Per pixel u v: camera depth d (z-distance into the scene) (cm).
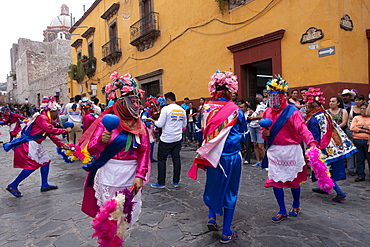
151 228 327
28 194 475
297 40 722
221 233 311
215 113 294
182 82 1162
